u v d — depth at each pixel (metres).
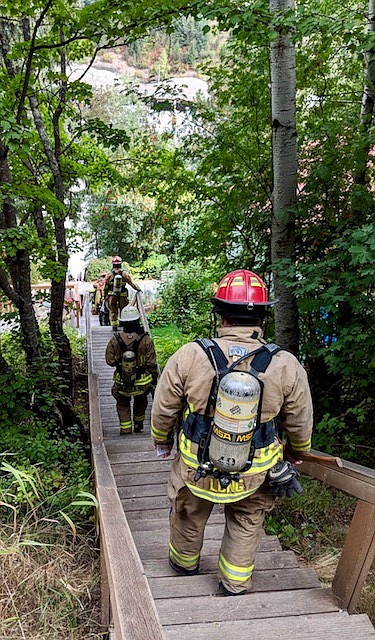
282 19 4.54
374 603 3.12
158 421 2.31
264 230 7.01
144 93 7.06
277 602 2.43
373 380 4.99
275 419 2.26
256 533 2.43
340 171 5.35
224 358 2.13
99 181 9.87
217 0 4.85
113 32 5.62
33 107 7.77
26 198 7.12
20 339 7.52
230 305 2.20
